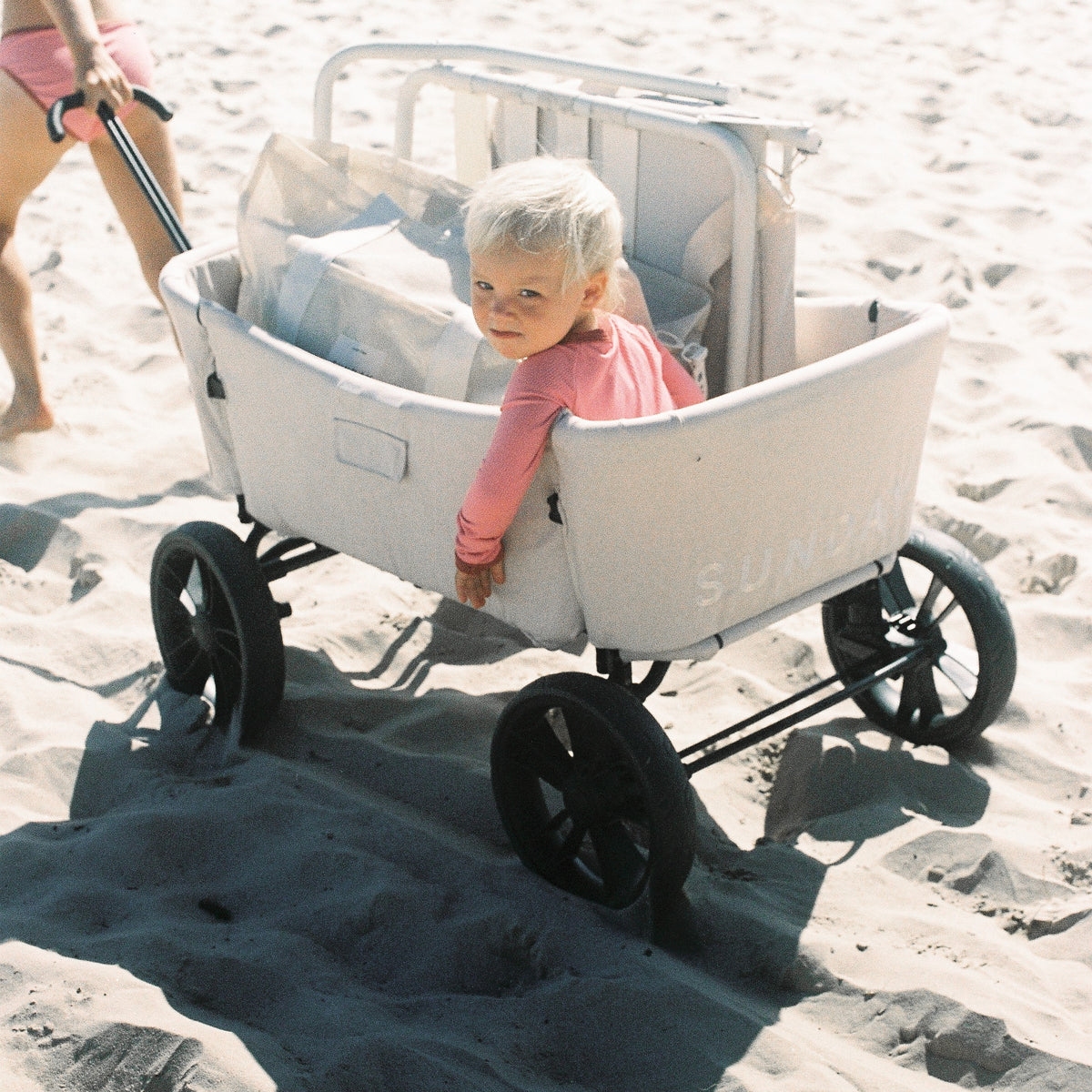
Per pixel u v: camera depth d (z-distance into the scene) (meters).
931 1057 2.07
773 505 2.19
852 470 2.28
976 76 6.88
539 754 2.38
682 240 2.72
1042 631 3.26
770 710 2.51
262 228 2.67
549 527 2.18
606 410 2.17
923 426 2.40
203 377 2.63
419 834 2.52
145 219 3.76
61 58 3.47
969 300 4.83
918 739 2.84
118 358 4.47
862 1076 2.00
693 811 2.19
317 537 2.60
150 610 3.28
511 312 2.09
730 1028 2.07
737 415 2.04
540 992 2.13
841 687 3.04
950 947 2.28
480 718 2.96
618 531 2.09
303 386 2.42
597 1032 2.07
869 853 2.54
